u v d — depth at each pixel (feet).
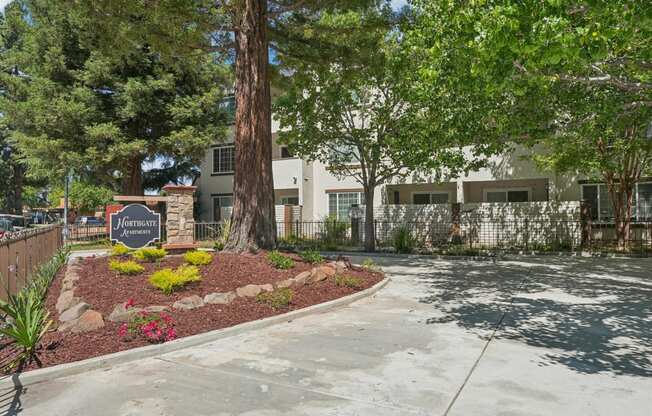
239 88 34.32
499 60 21.02
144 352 16.55
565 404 12.41
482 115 35.86
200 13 35.37
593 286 31.89
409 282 33.91
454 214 65.00
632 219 59.26
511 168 63.93
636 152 50.19
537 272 39.24
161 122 72.02
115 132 63.72
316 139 56.29
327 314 23.38
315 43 41.70
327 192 78.59
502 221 62.80
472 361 15.97
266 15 35.86
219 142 78.74
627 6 17.65
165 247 40.11
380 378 14.38
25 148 63.77
